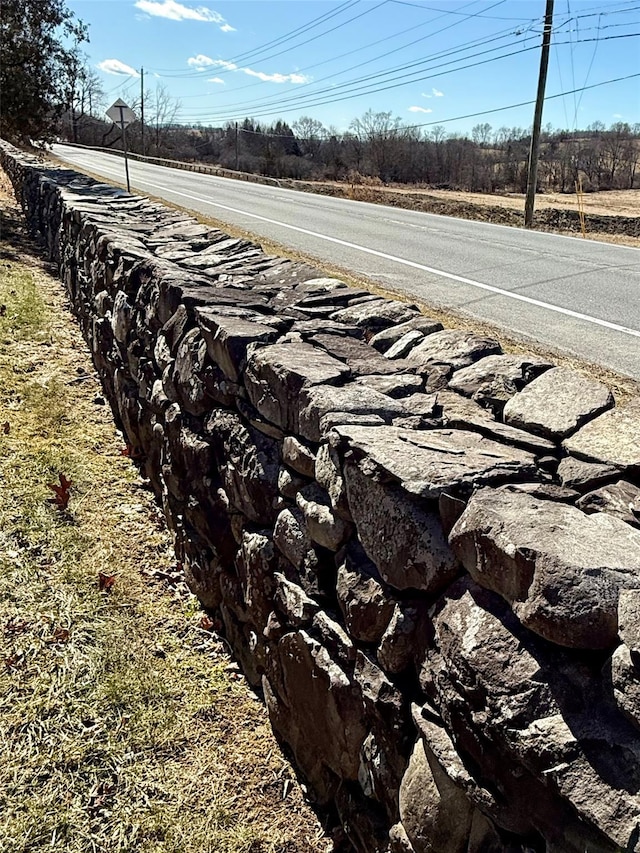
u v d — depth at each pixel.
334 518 2.05
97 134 58.50
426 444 1.88
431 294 6.14
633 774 1.08
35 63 18.36
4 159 17.22
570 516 1.46
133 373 4.43
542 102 16.27
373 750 1.89
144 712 2.59
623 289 6.61
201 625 3.19
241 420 2.84
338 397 2.18
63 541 3.42
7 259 9.01
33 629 2.84
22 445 4.24
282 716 2.50
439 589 1.60
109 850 2.09
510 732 1.25
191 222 6.27
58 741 2.39
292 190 22.39
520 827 1.30
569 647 1.23
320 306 3.61
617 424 1.99
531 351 4.36
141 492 4.15
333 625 2.09
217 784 2.38
